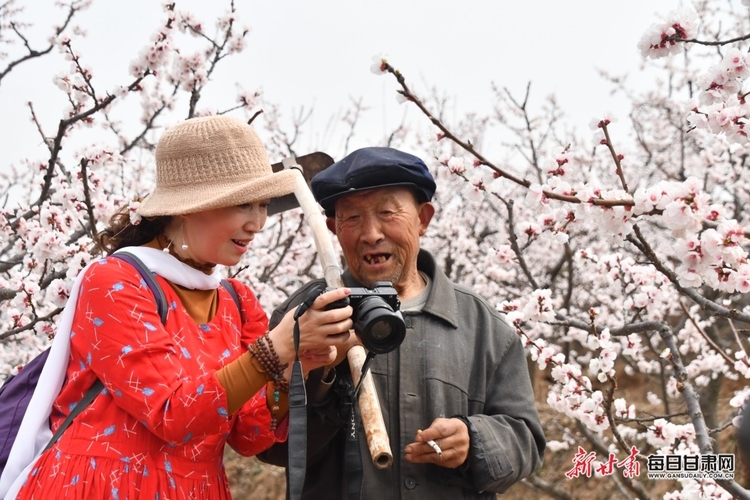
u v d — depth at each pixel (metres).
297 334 1.68
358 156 2.20
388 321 1.66
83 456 1.70
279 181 1.88
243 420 2.00
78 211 3.79
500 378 2.21
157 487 1.72
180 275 1.87
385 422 2.11
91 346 1.71
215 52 4.71
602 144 2.43
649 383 8.53
